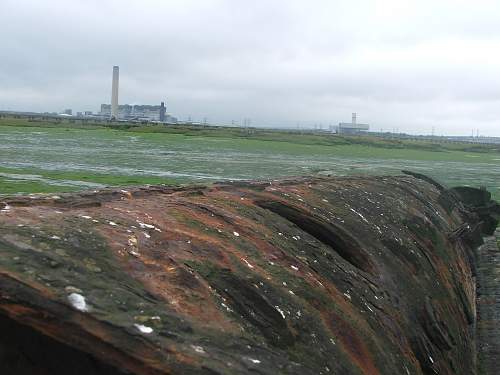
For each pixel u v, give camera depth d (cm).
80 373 378
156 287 423
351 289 705
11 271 359
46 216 475
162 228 547
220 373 358
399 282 934
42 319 349
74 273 386
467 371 1111
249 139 9219
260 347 418
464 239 1978
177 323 387
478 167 7131
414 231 1316
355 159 6700
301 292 575
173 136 8531
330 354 522
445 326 1013
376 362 601
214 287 481
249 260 573
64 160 3759
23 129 7700
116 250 445
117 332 354
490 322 1547
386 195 1503
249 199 841
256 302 500
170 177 3152
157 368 352
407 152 9900
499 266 2212
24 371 376
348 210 1078
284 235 721
